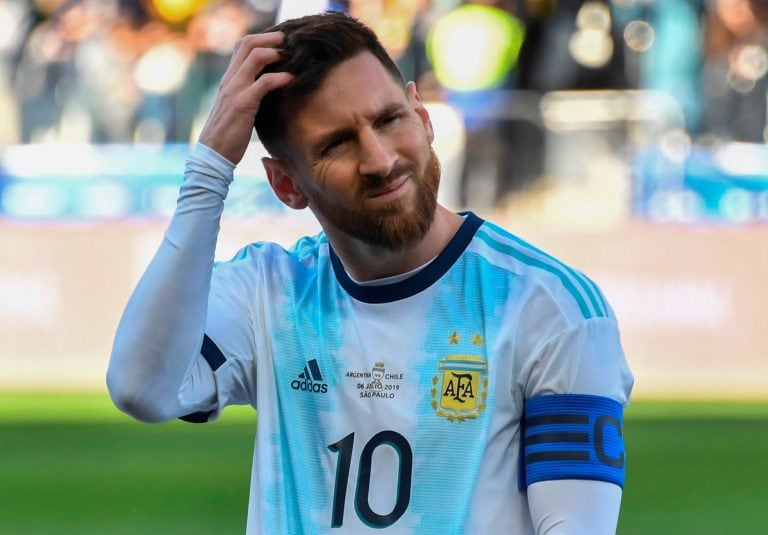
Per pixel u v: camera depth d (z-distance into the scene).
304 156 7.95
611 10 35.94
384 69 7.92
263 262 8.80
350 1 37.00
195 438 27.23
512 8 36.06
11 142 38.22
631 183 35.81
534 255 8.23
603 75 35.88
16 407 31.42
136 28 38.62
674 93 36.06
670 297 34.91
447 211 8.48
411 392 8.07
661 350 34.94
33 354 36.38
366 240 7.97
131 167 37.06
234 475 23.94
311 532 8.12
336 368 8.25
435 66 36.38
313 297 8.52
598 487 7.73
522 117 36.09
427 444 7.98
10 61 38.47
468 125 36.19
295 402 8.34
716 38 36.09
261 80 8.00
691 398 32.25
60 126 38.28
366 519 8.02
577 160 36.00
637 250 35.09
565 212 36.00
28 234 36.47
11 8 38.56
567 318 7.92
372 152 7.70
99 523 20.77
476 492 7.91
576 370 7.85
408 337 8.15
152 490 22.83
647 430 27.88
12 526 20.55
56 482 23.50
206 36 38.47
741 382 34.59
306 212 35.28
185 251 8.14
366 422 8.12
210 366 8.47
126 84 38.16
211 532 20.30
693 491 22.58
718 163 35.78
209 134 8.25
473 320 8.09
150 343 8.06
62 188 37.16
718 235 34.75
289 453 8.32
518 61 36.09
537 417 7.89
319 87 7.82
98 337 36.34
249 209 35.38
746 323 34.69
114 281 36.41
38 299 36.44
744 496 22.25
